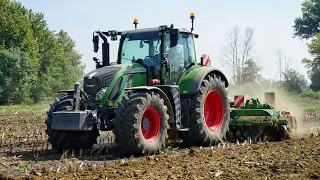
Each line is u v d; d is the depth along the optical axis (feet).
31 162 27.30
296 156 27.37
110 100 30.73
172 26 32.68
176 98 32.58
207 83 35.19
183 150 33.19
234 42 179.11
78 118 28.78
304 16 249.55
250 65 178.19
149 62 33.81
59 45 242.99
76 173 22.68
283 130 37.91
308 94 182.70
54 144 31.50
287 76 195.83
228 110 37.73
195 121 34.35
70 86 244.01
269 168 23.50
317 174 21.50
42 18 236.02
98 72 31.58
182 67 35.32
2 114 89.97
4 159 28.63
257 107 39.29
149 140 30.01
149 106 29.68
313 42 183.21
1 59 173.78
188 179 20.79
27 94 183.01
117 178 21.24
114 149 32.27
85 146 31.91
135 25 36.60
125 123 28.35
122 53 35.22
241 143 36.63
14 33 196.03
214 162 25.61
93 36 35.68
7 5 196.65
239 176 21.45
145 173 22.43
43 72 228.84
